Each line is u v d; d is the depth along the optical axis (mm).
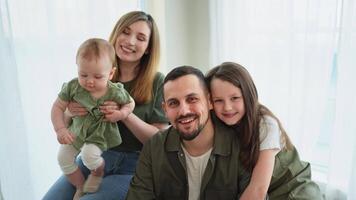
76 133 1233
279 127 1271
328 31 1610
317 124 1724
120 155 1410
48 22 1663
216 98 1174
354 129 1501
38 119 1704
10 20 1504
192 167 1197
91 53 1142
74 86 1226
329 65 1643
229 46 2023
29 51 1637
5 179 1572
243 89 1166
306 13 1658
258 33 1908
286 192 1294
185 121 1085
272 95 1895
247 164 1161
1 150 1543
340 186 1595
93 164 1229
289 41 1758
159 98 1467
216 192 1187
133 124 1307
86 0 1772
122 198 1273
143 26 1397
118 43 1403
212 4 2033
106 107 1204
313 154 1770
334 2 1575
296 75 1749
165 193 1234
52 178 1792
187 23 2248
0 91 1492
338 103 1552
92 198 1233
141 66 1485
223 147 1182
